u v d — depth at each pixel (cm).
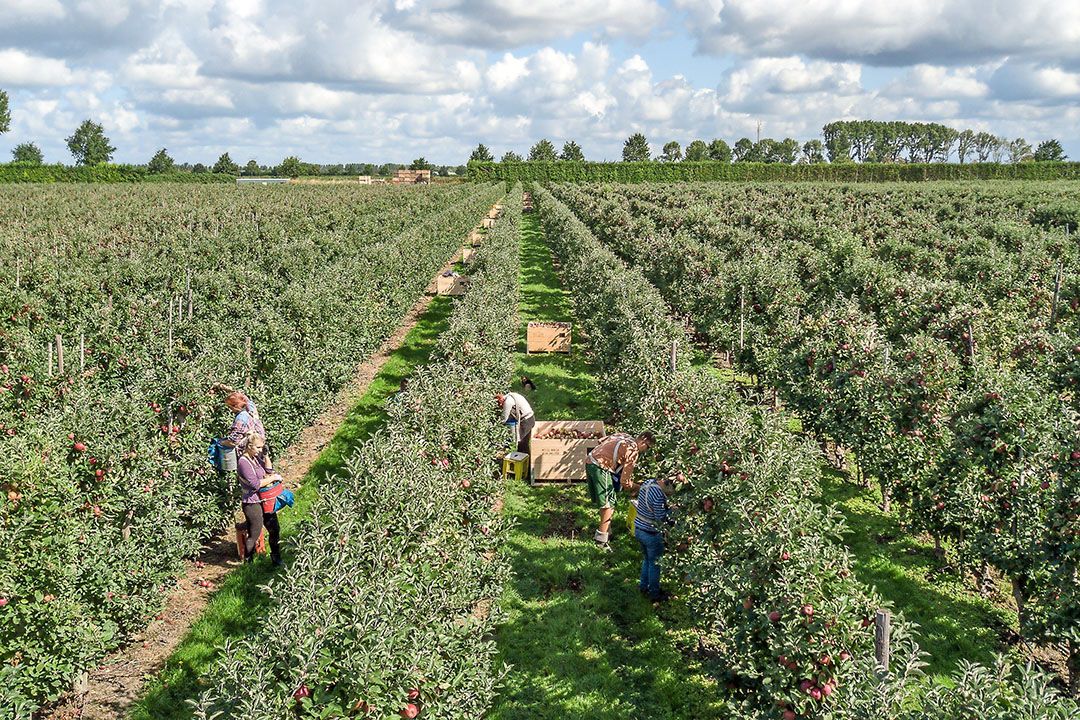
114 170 10525
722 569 746
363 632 543
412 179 12169
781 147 18212
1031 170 10350
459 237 4247
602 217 4456
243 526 1065
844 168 10906
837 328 1428
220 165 14112
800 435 1427
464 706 630
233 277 2134
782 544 670
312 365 1473
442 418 969
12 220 4497
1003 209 4709
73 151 13200
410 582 656
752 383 1791
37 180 9800
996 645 873
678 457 966
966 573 1009
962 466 970
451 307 2838
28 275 2159
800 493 830
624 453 1073
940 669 834
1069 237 3017
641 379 1276
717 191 6956
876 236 3578
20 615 725
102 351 1548
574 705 783
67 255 2850
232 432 1038
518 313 2728
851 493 1266
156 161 12444
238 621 918
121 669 838
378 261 2364
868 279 2064
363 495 745
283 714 505
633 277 2047
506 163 11481
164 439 998
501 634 896
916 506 1041
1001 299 2016
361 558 664
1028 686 512
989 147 18888
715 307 1998
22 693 730
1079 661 761
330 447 1494
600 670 838
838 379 1252
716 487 840
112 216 4566
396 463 793
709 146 16525
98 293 2025
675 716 769
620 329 1603
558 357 2120
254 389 1231
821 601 628
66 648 741
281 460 1440
